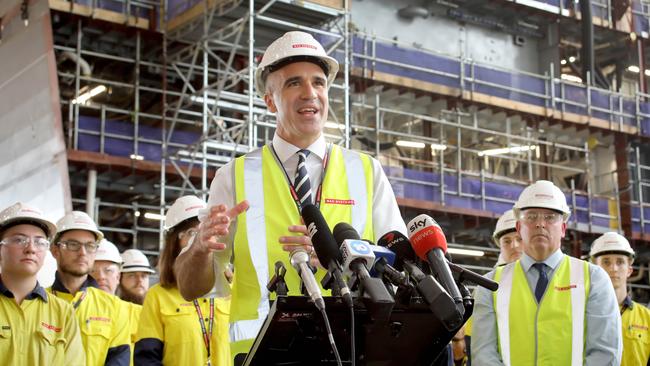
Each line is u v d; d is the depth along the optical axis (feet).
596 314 18.12
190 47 63.26
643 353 26.73
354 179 12.71
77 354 18.94
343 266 9.43
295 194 12.39
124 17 65.98
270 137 64.23
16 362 17.94
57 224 23.15
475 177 80.74
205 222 10.91
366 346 9.46
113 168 64.69
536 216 19.16
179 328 20.26
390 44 82.07
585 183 90.12
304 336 9.24
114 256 28.78
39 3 55.01
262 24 60.18
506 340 18.74
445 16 86.69
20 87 54.90
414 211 75.56
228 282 13.23
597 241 28.48
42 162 55.21
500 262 28.27
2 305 18.21
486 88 82.58
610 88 94.48
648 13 96.37
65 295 22.66
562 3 90.12
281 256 12.04
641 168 90.63
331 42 64.18
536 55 92.84
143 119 71.46
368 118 80.12
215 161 63.36
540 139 90.53
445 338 9.59
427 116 83.30
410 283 9.09
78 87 64.44
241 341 11.68
